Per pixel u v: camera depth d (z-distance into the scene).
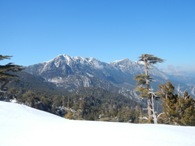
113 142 10.39
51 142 10.21
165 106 42.06
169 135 12.38
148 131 13.08
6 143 9.98
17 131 12.28
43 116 17.70
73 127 13.48
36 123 14.64
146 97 39.59
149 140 10.97
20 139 10.66
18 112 17.88
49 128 13.12
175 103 41.94
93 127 13.59
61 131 12.35
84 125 14.24
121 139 10.94
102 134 11.80
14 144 9.85
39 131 12.29
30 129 12.81
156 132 12.96
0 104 20.14
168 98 42.22
